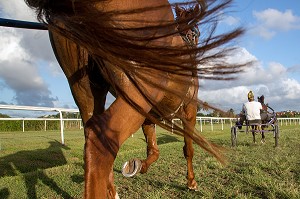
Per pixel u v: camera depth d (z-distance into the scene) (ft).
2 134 54.65
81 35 6.46
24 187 16.71
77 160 29.45
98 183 5.80
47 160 28.19
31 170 24.49
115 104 6.63
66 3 6.75
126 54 6.41
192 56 6.70
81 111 9.43
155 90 7.18
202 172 20.38
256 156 27.04
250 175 18.35
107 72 6.89
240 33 6.93
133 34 6.56
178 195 15.12
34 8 7.00
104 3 6.77
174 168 22.26
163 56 6.52
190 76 6.95
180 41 8.92
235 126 37.40
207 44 6.80
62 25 6.71
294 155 27.61
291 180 17.17
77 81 8.93
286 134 57.72
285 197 13.75
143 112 6.61
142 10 6.77
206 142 7.29
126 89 6.71
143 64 6.54
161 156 28.89
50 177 19.12
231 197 14.30
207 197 14.24
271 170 20.29
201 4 6.86
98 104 9.33
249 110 39.55
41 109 32.76
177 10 7.18
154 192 15.33
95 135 6.04
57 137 46.68
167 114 7.27
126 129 6.55
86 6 6.52
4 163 25.57
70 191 15.93
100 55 6.41
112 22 6.57
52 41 9.21
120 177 19.57
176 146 39.04
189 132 7.16
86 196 5.70
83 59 8.52
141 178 19.01
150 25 6.88
